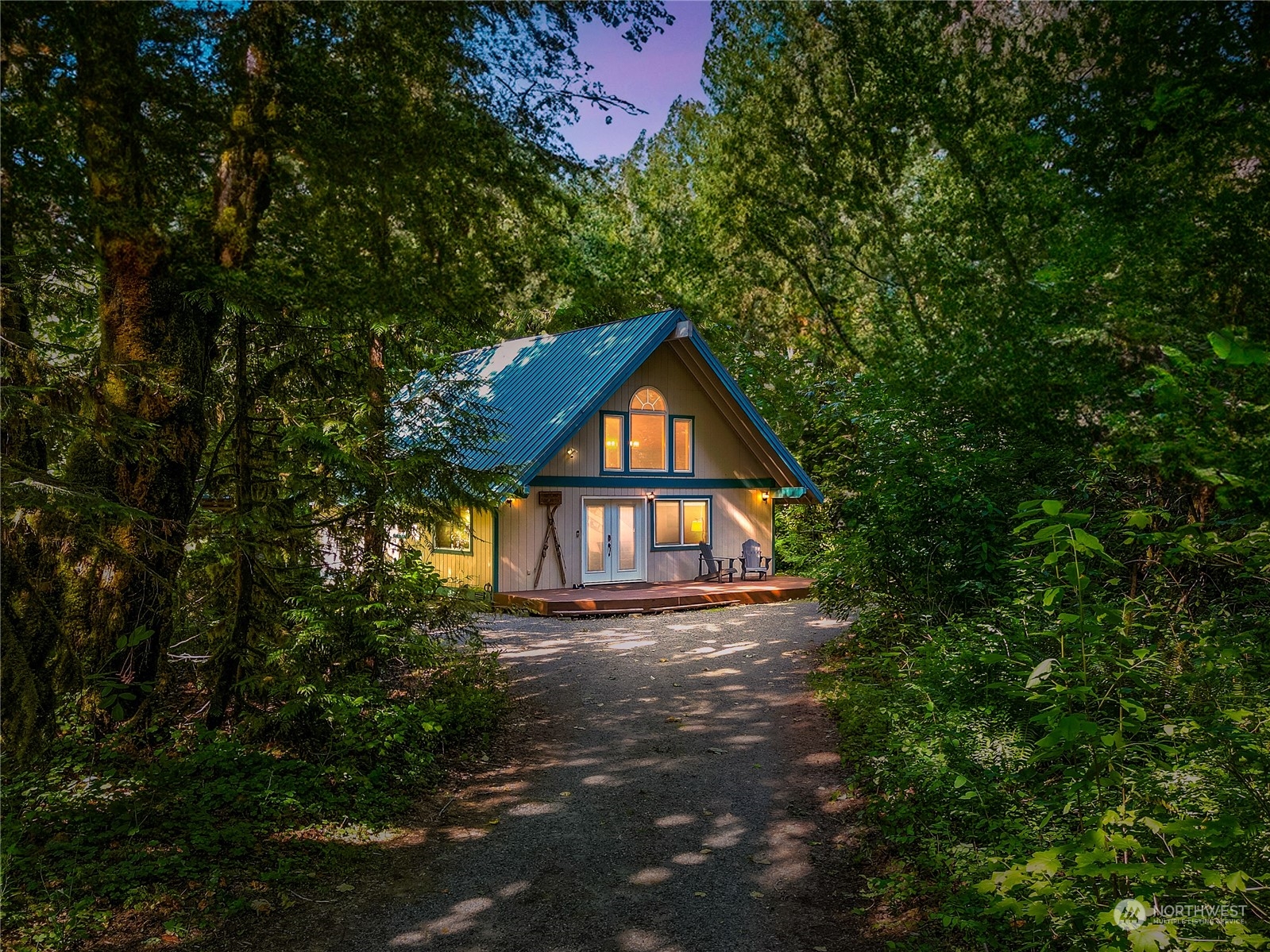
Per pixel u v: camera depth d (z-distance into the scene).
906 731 7.30
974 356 10.02
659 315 20.61
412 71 8.73
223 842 5.86
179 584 7.70
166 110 8.12
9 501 4.95
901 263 22.50
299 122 8.24
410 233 11.01
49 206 7.44
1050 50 10.92
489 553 19.33
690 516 22.61
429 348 9.25
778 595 20.78
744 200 28.28
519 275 11.40
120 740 7.39
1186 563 7.60
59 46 6.78
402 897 5.48
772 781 7.73
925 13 20.17
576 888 5.67
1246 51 7.46
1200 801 4.21
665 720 9.73
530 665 12.61
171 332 7.91
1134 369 8.39
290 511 8.42
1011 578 8.95
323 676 7.98
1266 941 2.81
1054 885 3.43
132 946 4.63
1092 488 8.47
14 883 4.94
